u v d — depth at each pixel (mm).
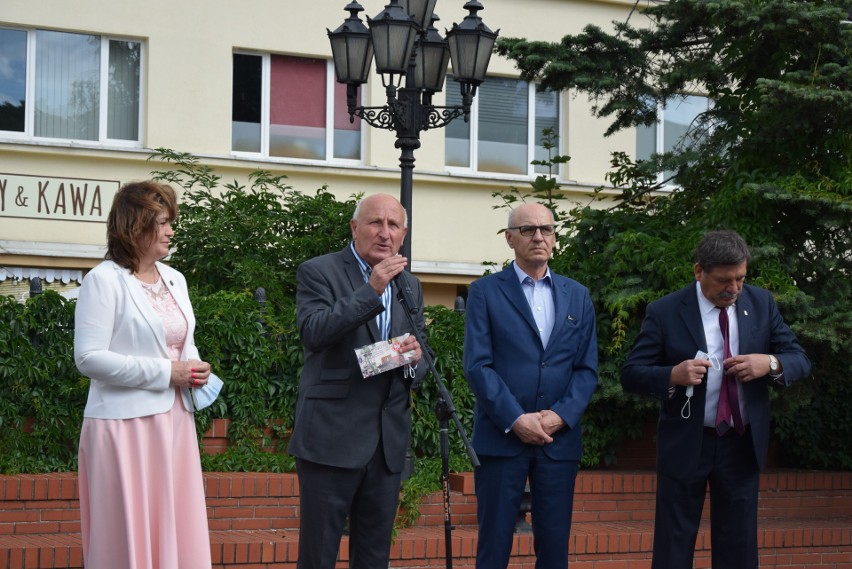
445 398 5168
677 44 9602
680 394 5852
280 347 8445
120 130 15875
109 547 4895
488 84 17391
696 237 8766
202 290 10133
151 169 15648
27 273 15086
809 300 8195
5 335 7625
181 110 15930
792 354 5824
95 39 15750
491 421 5797
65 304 7918
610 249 8984
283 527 7527
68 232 15258
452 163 17234
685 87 10047
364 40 8250
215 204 11094
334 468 5051
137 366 4930
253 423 8188
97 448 4934
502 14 17328
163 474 4988
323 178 16391
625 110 9953
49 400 7742
